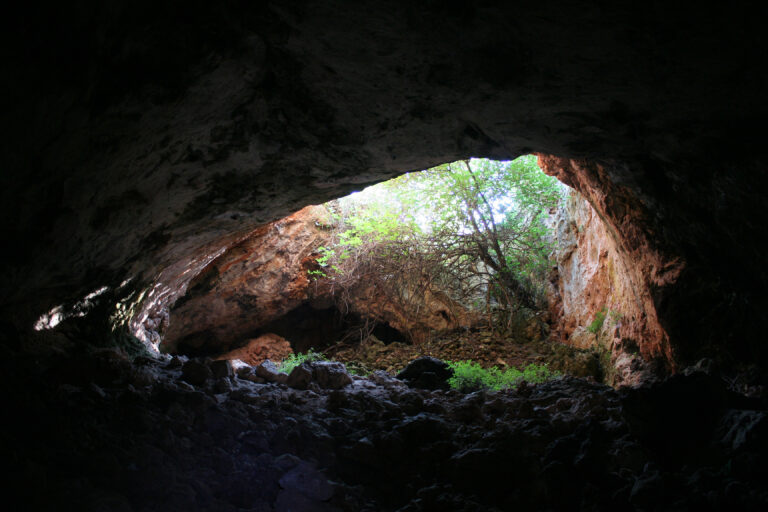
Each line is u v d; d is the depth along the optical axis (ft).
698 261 16.81
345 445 12.02
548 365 30.76
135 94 9.05
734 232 14.30
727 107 11.46
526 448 11.66
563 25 9.53
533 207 37.37
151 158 11.34
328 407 14.42
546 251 38.37
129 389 11.88
